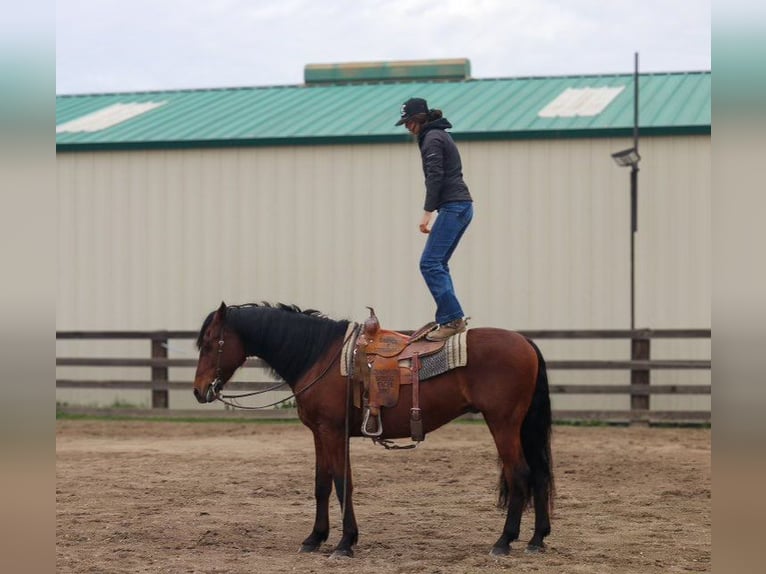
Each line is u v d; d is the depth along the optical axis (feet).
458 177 24.77
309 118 66.85
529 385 23.26
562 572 21.58
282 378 25.11
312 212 61.21
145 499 31.65
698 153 56.34
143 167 63.31
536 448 23.61
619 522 27.81
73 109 77.61
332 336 24.40
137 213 63.41
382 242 60.34
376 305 60.29
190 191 62.75
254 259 61.87
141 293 63.26
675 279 56.54
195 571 21.83
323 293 60.95
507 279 58.39
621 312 57.06
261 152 61.87
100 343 63.72
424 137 24.79
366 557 23.29
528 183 58.29
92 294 63.87
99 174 63.87
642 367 52.11
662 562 22.59
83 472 37.60
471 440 47.91
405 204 60.13
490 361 23.08
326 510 24.35
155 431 52.16
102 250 63.82
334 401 23.80
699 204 56.34
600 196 57.41
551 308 57.88
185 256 62.80
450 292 24.06
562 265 57.82
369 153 60.54
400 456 42.04
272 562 22.81
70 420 57.16
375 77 82.28
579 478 36.29
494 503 30.94
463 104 67.82
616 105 63.67
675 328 56.49
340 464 23.79
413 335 24.02
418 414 23.20
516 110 64.28
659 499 31.73
